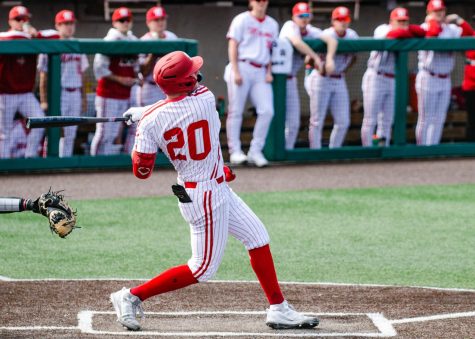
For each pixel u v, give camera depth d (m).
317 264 28.34
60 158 43.66
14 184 40.28
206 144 20.11
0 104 42.16
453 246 30.83
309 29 45.91
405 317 22.17
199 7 56.88
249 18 44.03
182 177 20.44
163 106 20.03
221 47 57.53
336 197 38.62
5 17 53.62
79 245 30.58
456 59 49.00
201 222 20.36
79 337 20.20
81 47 42.50
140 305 21.02
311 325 20.98
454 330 20.98
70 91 43.53
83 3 55.00
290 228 33.19
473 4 60.97
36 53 41.88
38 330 20.78
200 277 20.61
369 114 47.25
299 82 46.50
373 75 46.72
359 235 32.28
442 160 48.25
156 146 20.41
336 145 47.47
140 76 43.94
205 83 57.56
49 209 18.72
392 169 45.38
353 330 20.97
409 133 49.50
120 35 44.12
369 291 25.00
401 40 46.44
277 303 21.03
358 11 58.09
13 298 23.89
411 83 49.38
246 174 43.47
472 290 25.19
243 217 20.86
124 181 41.75
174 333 20.55
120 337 20.22
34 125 20.28
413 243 31.19
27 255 29.20
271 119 45.53
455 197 38.94
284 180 42.09
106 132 44.06
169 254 29.50
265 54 44.56
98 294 24.44
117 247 30.36
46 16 54.53
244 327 21.22
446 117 49.28
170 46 43.75
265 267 20.92
